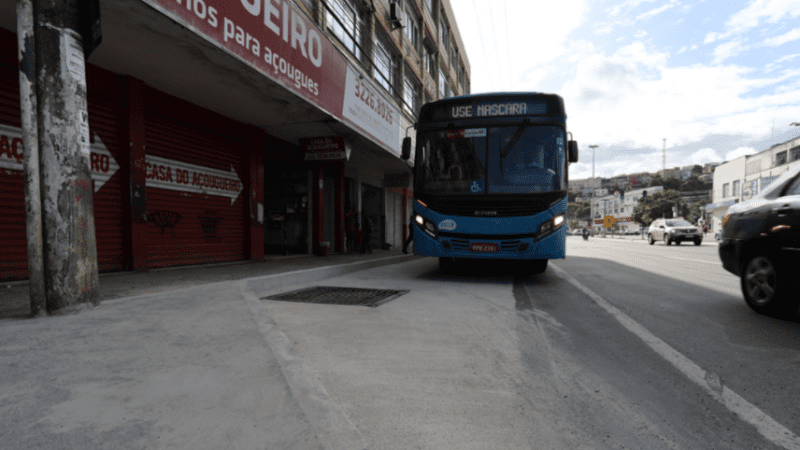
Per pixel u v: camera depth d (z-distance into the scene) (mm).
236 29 5824
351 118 9930
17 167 5223
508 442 1822
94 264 3484
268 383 2027
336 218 14492
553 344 3352
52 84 3189
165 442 1487
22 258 5246
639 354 3113
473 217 6926
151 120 7152
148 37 5328
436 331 3695
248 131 9742
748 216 4660
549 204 6801
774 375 2688
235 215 9445
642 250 19562
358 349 3123
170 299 3934
